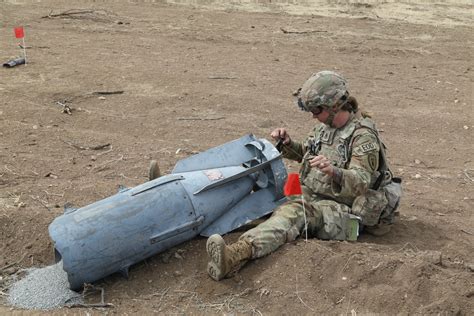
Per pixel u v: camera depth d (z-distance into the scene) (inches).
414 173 220.7
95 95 286.2
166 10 495.2
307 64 357.7
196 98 289.1
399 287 131.3
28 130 238.8
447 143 255.1
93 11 477.1
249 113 274.4
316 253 141.0
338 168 142.6
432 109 294.0
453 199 196.9
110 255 132.8
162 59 352.8
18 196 178.4
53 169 203.8
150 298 134.7
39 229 157.9
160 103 280.8
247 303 132.4
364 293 131.3
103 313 129.6
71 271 129.0
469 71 362.6
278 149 166.7
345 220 151.3
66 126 249.3
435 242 161.9
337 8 522.3
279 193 154.7
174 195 142.6
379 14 506.6
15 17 451.5
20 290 137.9
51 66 327.9
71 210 141.3
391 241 160.1
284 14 496.4
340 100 145.4
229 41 404.2
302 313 128.9
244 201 155.3
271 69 342.6
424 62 378.6
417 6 535.5
